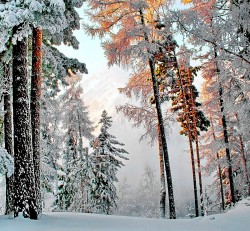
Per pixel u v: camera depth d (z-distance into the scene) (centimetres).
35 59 1145
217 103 1853
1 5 887
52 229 819
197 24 862
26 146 994
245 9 859
